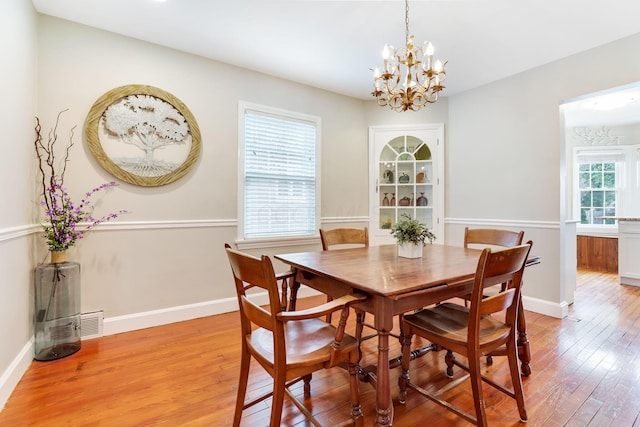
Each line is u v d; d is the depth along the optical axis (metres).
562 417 1.54
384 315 1.30
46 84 2.27
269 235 3.34
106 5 2.18
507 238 2.22
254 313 1.30
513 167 3.27
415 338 2.47
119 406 1.62
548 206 3.02
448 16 2.26
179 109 2.78
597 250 5.20
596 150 5.36
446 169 3.87
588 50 2.73
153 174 2.67
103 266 2.50
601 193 5.38
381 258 1.96
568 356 2.16
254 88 3.20
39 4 2.16
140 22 2.38
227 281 3.08
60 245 2.18
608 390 1.76
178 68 2.78
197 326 2.70
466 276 1.49
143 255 2.66
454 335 1.47
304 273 1.83
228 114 3.05
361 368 1.83
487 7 2.15
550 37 2.54
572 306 3.27
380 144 4.04
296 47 2.73
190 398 1.70
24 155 1.99
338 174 3.85
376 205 4.04
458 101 3.76
